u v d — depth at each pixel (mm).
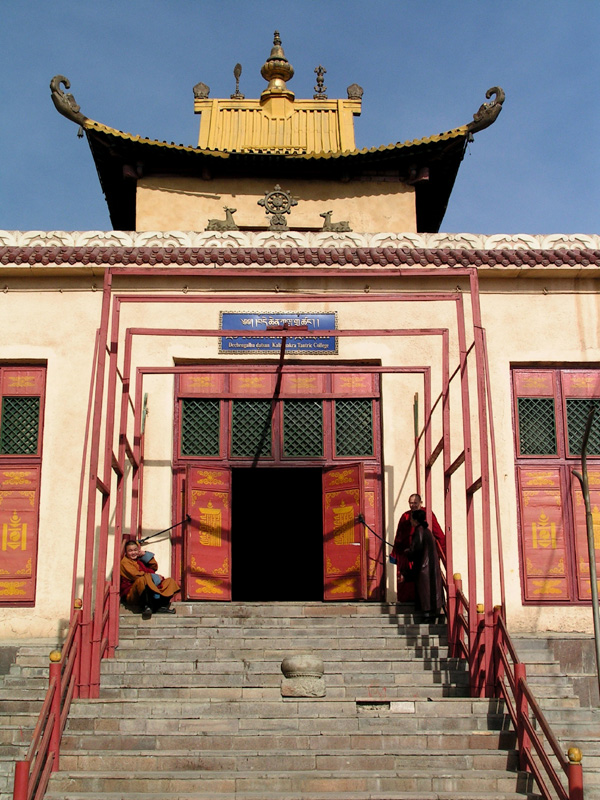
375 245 13258
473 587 9898
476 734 8656
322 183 18062
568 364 13062
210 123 20062
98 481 9891
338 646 10531
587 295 13156
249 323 12984
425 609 10992
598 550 12539
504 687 9133
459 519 12508
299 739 8562
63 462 12391
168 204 17672
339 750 8430
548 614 12242
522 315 13062
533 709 8133
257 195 17906
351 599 12258
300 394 13180
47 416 12516
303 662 9203
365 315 13094
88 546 9484
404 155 17453
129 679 9672
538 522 12570
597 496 12695
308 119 20281
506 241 13375
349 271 10750
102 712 8984
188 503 12547
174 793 7863
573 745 8742
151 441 12742
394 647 10562
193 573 12312
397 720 8922
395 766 8328
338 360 13062
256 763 8273
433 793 7906
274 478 20094
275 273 10727
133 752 8336
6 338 12719
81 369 12680
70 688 8977
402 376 13086
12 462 12430
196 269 10609
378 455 13102
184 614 11352
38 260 12617
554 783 7543
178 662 9945
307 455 13109
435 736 8641
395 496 12781
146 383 12898
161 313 12992
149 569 11531
